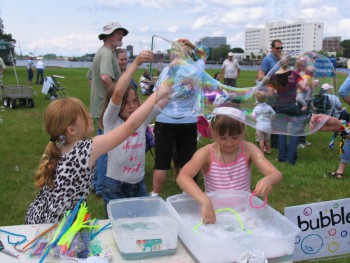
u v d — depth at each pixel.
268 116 2.25
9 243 1.59
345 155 4.61
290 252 1.53
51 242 1.53
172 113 2.21
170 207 1.76
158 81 2.20
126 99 2.49
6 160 5.28
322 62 2.27
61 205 1.78
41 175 1.81
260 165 2.06
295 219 2.31
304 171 4.93
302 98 2.24
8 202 3.80
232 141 1.97
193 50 3.29
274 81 2.24
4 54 28.38
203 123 3.84
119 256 1.52
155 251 1.51
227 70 11.87
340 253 2.43
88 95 14.43
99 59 4.04
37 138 6.71
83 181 1.78
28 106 10.88
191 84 2.19
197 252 1.47
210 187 2.14
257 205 1.86
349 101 4.41
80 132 1.83
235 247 1.45
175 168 4.39
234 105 2.10
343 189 4.32
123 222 1.70
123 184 2.65
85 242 1.58
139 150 2.62
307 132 2.28
